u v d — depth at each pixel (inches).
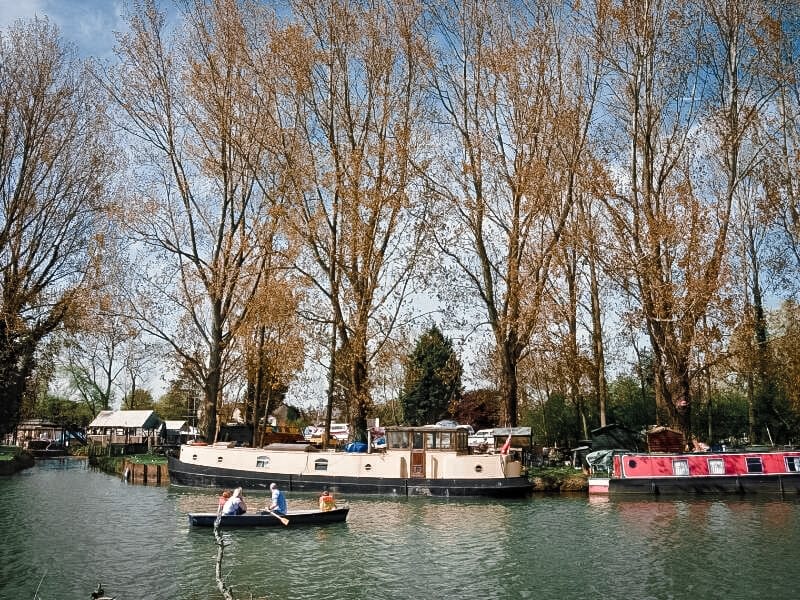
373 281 1563.7
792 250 1758.1
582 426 1968.5
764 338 1886.1
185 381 2400.3
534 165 1507.1
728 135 1515.7
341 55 1657.2
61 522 1066.1
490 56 1567.4
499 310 1590.8
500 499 1321.4
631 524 1050.1
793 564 795.4
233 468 1451.8
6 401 1994.3
